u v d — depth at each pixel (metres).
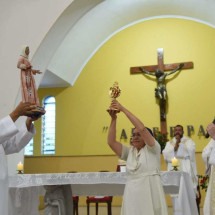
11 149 2.52
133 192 3.06
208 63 9.84
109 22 9.92
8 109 6.98
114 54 10.47
